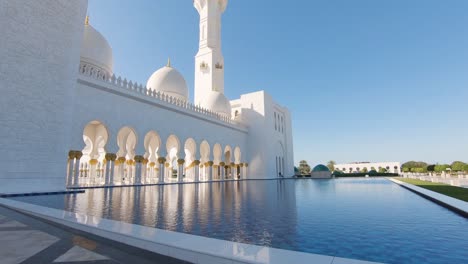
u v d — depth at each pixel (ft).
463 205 24.25
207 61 129.80
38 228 16.25
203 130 95.81
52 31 45.09
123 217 20.30
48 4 44.78
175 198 35.24
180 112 84.64
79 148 55.26
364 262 8.78
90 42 75.61
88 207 25.80
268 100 130.52
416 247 12.73
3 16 38.68
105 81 60.70
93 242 13.15
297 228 16.76
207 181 91.91
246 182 86.79
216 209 24.98
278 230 16.20
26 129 40.22
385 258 11.16
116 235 13.32
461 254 11.67
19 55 40.16
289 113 163.53
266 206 27.20
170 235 12.71
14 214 21.22
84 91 56.49
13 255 11.06
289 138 159.22
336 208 25.75
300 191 47.37
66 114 46.34
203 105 121.29
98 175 106.11
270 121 130.82
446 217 20.75
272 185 68.69
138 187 59.98
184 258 10.48
